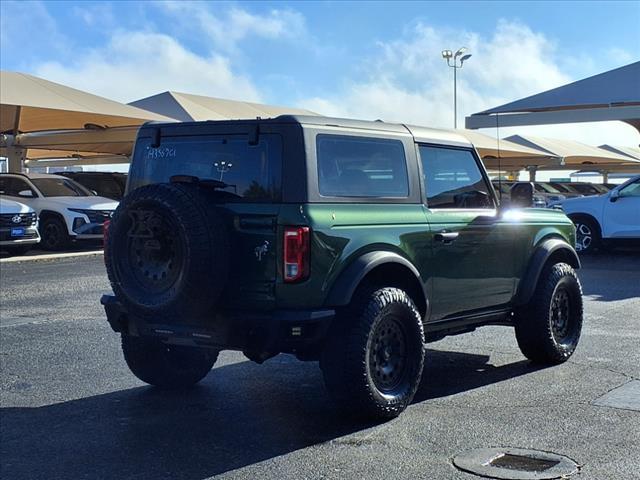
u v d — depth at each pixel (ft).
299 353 17.85
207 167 17.99
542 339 23.20
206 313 16.67
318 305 16.62
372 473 14.75
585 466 14.90
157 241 16.38
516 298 22.79
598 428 17.25
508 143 121.80
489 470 14.76
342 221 17.10
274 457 15.79
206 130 18.15
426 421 18.03
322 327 16.56
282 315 16.28
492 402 19.56
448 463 15.21
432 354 25.45
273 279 16.44
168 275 16.30
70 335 28.43
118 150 104.01
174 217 16.01
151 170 19.16
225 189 17.39
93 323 30.89
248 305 16.74
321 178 17.10
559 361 23.72
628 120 71.72
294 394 20.68
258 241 16.57
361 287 17.80
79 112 70.18
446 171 20.90
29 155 132.87
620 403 19.19
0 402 19.97
